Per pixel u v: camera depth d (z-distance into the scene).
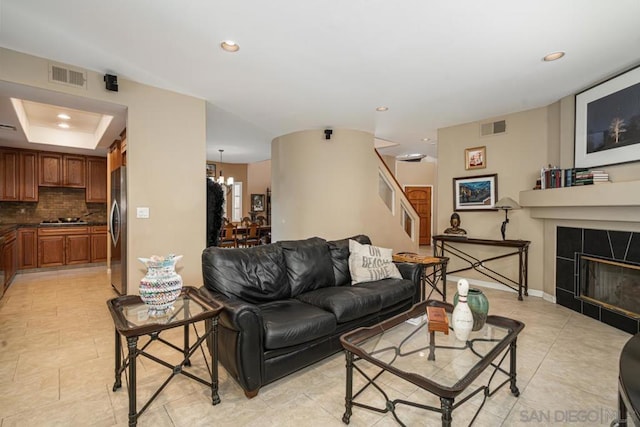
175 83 3.31
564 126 3.68
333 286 3.07
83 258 5.88
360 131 5.30
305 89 3.49
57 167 5.82
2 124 4.08
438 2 2.00
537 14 2.12
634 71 2.84
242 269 2.53
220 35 2.40
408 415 1.77
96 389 1.99
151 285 1.85
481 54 2.69
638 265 2.81
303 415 1.77
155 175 3.39
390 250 3.39
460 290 1.89
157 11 2.11
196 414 1.77
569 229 3.60
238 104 3.98
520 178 4.23
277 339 1.96
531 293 4.16
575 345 2.65
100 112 3.38
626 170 2.95
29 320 3.17
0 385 2.03
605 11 2.09
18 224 5.45
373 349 1.80
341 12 2.11
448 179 5.02
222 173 9.27
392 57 2.74
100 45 2.55
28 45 2.56
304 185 5.30
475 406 1.85
